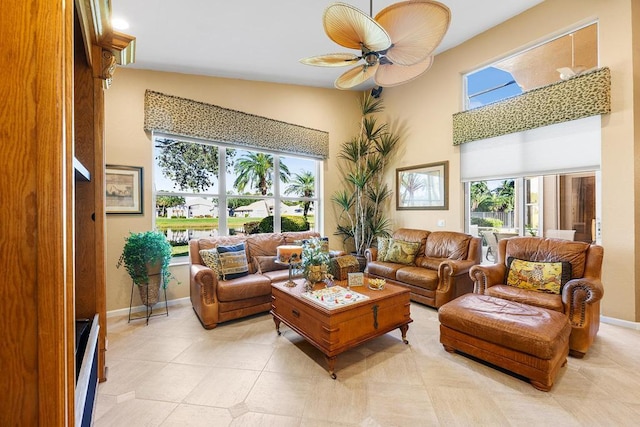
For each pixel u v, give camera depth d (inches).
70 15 37.6
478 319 90.6
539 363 79.0
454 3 133.6
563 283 106.4
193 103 152.5
